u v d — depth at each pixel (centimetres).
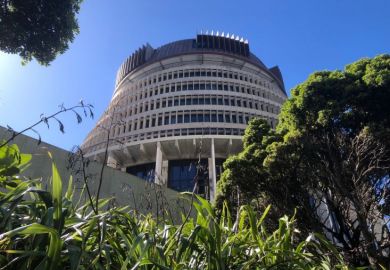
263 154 1827
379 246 1179
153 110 6116
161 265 301
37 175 1684
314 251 499
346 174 1456
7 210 309
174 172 5156
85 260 295
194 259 364
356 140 1524
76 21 1388
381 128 1491
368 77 1733
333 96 1817
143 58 8050
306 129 1747
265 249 386
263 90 7044
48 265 255
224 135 5278
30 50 1326
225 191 1695
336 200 1588
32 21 1281
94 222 311
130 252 293
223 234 436
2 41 1259
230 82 6825
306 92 1853
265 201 1582
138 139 5444
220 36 8025
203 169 528
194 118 5906
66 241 302
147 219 460
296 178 1661
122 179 1986
